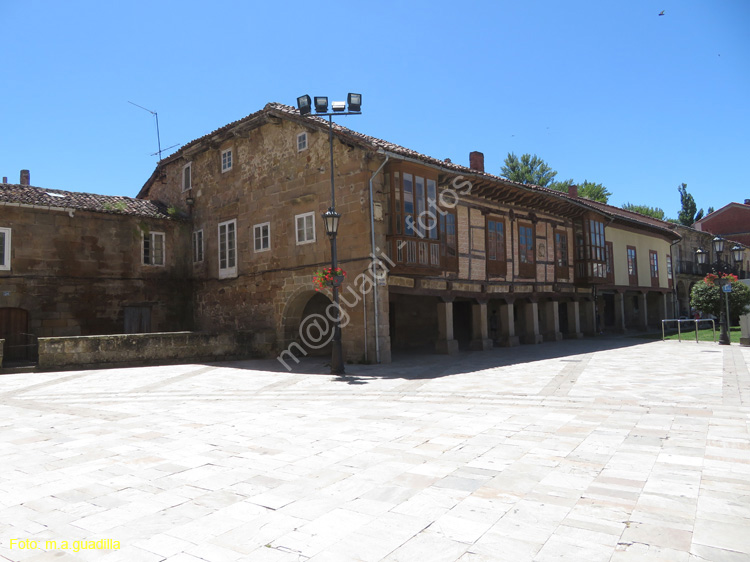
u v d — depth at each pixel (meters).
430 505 4.05
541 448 5.60
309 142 16.89
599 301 29.77
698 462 4.99
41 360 14.07
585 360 15.02
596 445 5.68
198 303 21.44
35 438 6.56
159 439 6.43
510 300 20.83
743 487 4.30
